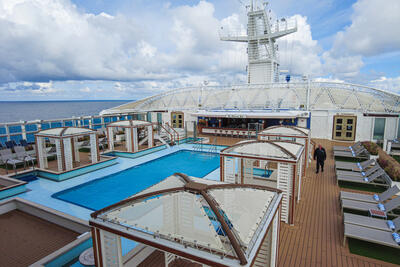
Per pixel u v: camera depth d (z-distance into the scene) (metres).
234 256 3.17
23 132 18.94
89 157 16.66
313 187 11.08
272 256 4.75
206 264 3.24
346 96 25.17
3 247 7.04
